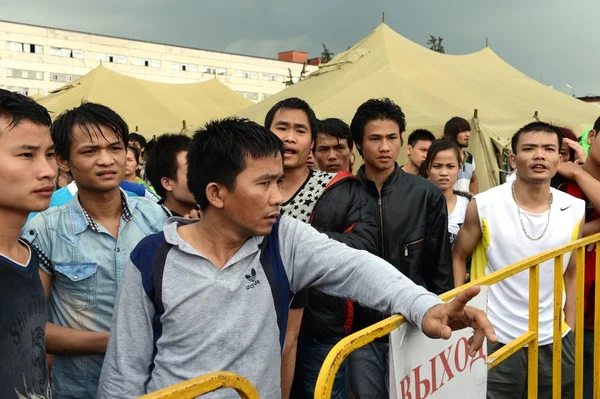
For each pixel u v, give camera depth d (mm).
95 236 2451
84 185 2432
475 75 14789
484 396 2293
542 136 3211
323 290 1979
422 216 3080
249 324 1825
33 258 1795
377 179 3152
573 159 4941
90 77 20688
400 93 12742
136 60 61156
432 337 1662
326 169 4250
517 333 3209
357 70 14234
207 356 1781
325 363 1545
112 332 1902
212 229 1844
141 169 8281
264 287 1870
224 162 1771
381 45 14625
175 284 1812
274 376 1903
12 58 55594
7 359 1556
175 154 3500
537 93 14625
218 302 1801
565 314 3441
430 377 1906
